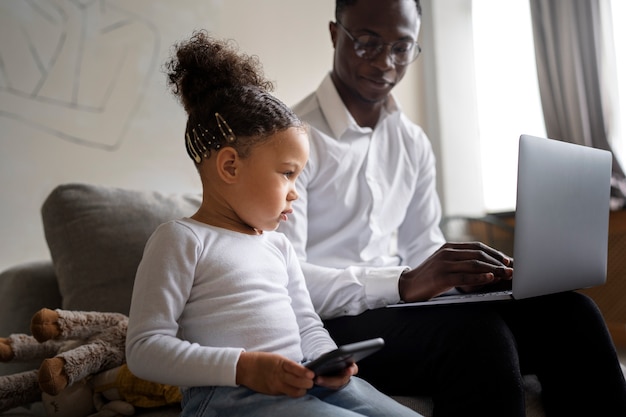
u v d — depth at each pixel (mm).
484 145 3617
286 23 2814
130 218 1596
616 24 3139
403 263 1828
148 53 2400
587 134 3092
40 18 2182
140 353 883
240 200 1003
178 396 1236
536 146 1104
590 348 1173
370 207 1612
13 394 1222
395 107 1732
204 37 1121
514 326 1212
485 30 3609
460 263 1174
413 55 1680
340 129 1605
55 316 1200
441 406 1086
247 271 985
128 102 2350
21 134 2127
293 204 1488
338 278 1319
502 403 1014
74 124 2232
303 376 812
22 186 2119
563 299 1229
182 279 934
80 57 2252
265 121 994
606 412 1154
